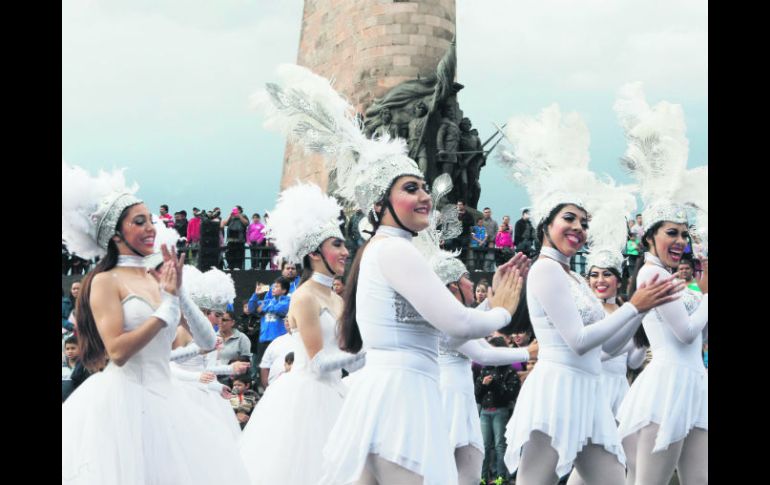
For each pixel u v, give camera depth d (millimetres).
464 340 4582
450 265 7152
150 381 5527
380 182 4668
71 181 5559
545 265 5758
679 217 7141
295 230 7184
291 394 7062
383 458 4262
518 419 5852
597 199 7766
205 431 5613
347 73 33250
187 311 6207
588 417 5723
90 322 5551
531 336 10609
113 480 5117
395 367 4379
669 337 6812
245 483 5672
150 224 5750
